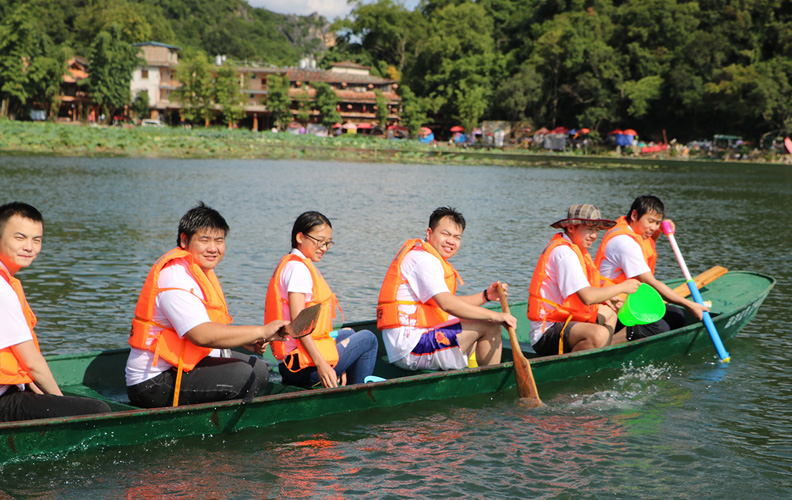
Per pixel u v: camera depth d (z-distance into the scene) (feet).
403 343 18.83
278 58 494.18
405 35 361.30
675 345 22.93
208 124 277.64
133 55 282.56
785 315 28.94
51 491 13.08
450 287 18.92
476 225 55.16
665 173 143.64
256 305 27.94
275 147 182.29
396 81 309.42
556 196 84.23
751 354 23.70
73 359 17.90
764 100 203.51
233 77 273.54
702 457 15.44
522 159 195.83
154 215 53.93
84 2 384.68
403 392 17.70
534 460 15.08
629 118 253.44
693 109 229.25
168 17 472.03
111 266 34.83
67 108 287.69
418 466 14.62
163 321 14.96
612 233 22.82
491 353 19.27
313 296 16.87
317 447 15.37
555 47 255.09
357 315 27.04
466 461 14.93
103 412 14.26
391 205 67.72
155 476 13.78
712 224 61.16
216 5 515.50
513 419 17.47
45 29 352.28
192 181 85.56
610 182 112.37
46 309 26.63
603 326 20.56
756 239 52.13
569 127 267.18
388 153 192.75
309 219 16.85
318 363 16.48
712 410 18.40
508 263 38.60
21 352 13.47
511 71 288.92
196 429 15.26
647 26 248.73
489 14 349.41
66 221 49.32
